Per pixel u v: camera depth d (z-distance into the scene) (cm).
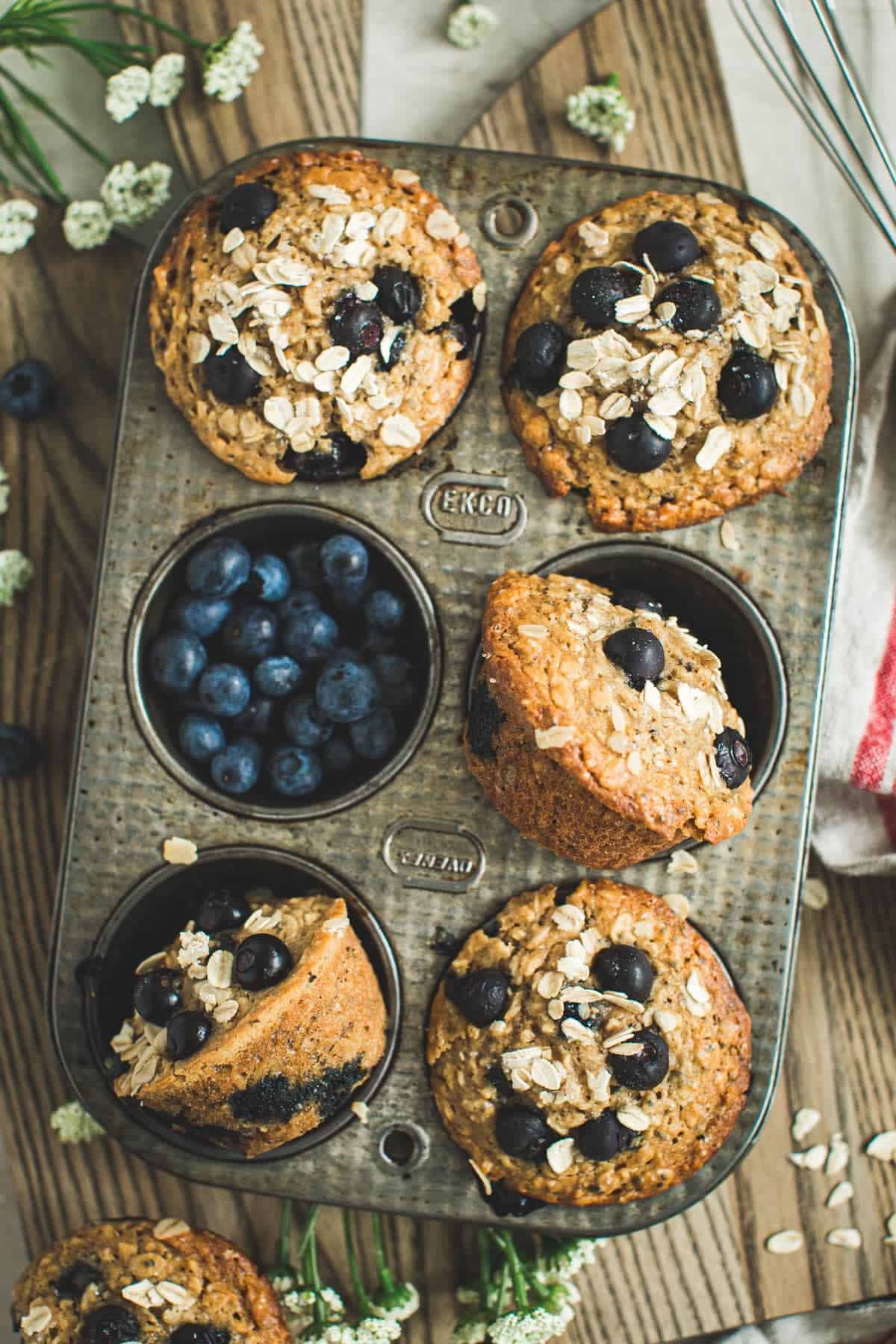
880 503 54
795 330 48
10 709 55
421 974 49
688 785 46
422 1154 49
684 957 48
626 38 54
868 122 53
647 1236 54
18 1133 54
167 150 56
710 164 54
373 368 48
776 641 49
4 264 55
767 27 55
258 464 48
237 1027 46
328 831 49
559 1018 47
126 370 49
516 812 48
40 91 56
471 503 49
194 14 54
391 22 56
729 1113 48
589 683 46
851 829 54
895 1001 54
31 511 55
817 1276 54
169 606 50
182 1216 53
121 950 50
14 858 54
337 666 49
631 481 48
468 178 49
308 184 48
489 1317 52
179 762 49
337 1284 53
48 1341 49
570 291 48
